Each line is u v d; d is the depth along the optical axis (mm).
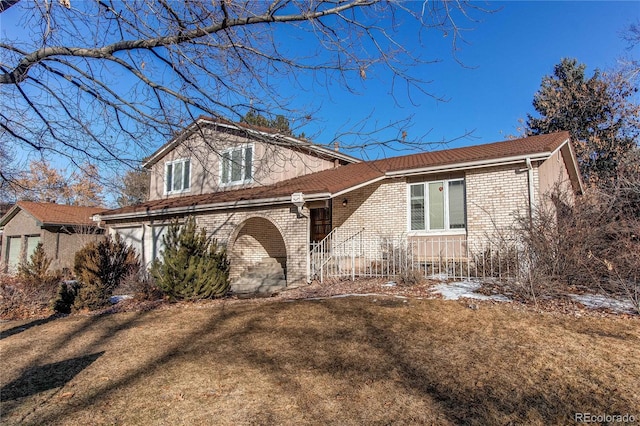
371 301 8297
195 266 10195
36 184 10750
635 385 4168
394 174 13148
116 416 4012
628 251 7562
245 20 4391
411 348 5527
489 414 3713
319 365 5070
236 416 3883
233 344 6102
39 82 5262
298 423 3697
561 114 26047
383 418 3723
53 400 4484
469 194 12102
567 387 4199
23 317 9977
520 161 11125
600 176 23719
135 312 9250
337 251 12633
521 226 9516
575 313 6832
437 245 12539
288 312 7824
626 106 23609
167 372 5129
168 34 4543
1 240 25031
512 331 6043
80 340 7086
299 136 5270
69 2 3758
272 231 16391
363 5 4348
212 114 4984
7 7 4441
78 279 12156
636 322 6266
